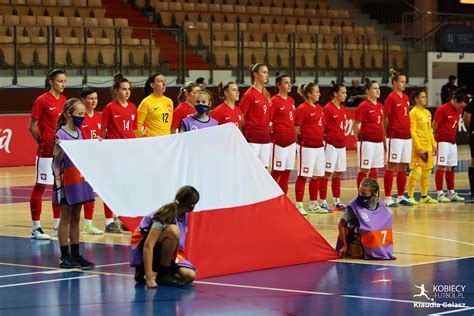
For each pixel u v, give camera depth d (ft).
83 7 95.96
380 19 118.21
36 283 31.91
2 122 80.53
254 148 48.70
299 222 36.35
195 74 93.35
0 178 71.92
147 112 46.42
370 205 36.68
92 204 44.34
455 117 56.49
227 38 99.55
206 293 29.96
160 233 30.78
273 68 98.89
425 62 110.32
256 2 111.86
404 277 32.35
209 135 36.37
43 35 88.38
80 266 35.12
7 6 91.71
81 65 88.53
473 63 117.70
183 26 94.73
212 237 33.88
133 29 95.20
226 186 35.53
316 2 116.78
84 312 27.27
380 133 54.03
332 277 32.63
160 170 35.50
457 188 64.85
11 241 41.86
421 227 45.29
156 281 31.40
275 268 34.68
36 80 84.99
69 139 35.68
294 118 50.55
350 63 105.19
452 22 114.32
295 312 26.96
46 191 64.23
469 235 42.55
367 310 27.09
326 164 52.39
